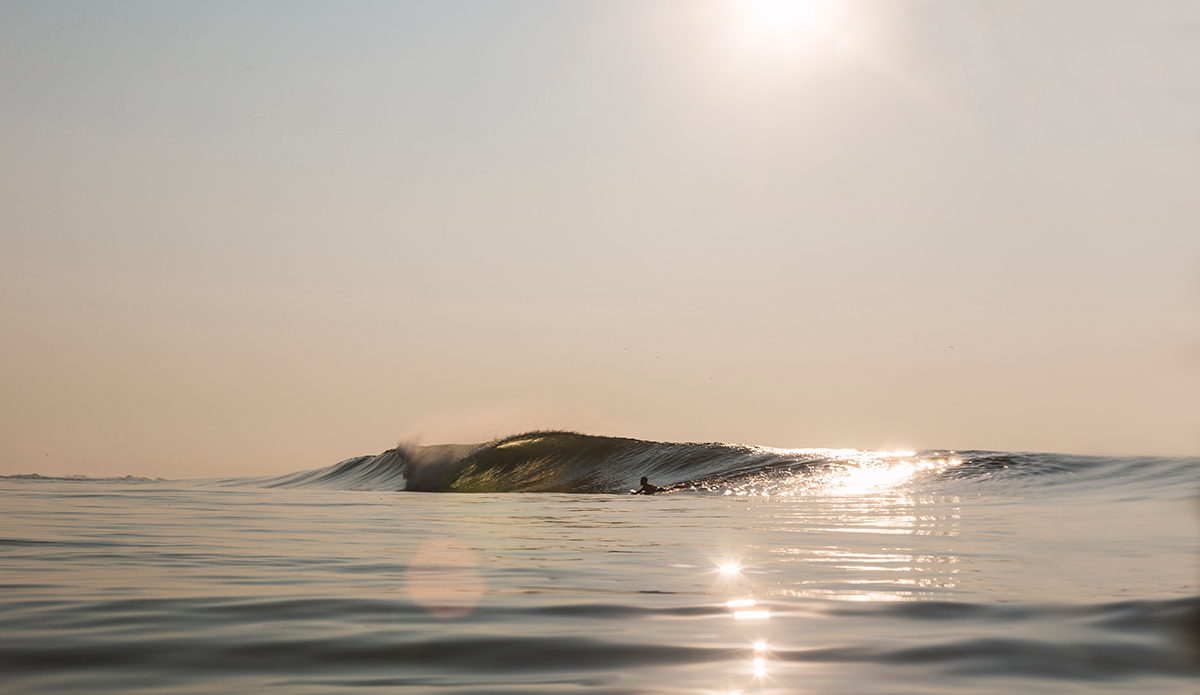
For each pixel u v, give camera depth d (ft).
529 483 136.15
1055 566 29.78
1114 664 15.76
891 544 38.50
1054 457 106.63
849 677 14.71
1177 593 22.89
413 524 51.16
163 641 17.01
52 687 13.73
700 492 104.22
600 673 14.87
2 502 66.95
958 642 17.35
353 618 19.61
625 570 29.12
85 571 27.17
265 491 117.60
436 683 14.15
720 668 15.25
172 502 73.92
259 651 16.31
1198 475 87.61
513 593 23.59
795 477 108.27
